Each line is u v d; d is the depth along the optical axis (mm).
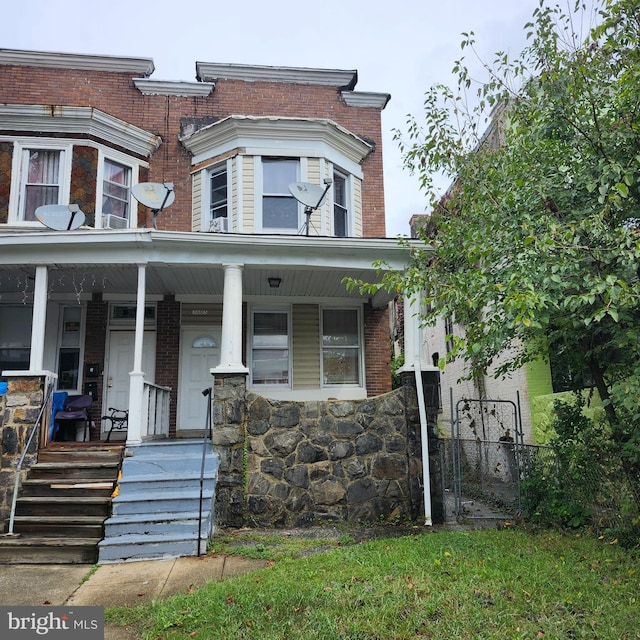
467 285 5875
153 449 7500
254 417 7855
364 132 12250
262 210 10555
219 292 10422
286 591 4613
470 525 7621
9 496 7078
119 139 10727
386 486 8016
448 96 7465
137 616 4445
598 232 5066
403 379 8406
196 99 11680
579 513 6754
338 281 9711
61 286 9742
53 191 10148
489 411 13023
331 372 11047
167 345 10414
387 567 5199
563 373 10883
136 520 6520
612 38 5582
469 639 3803
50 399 7871
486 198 6883
